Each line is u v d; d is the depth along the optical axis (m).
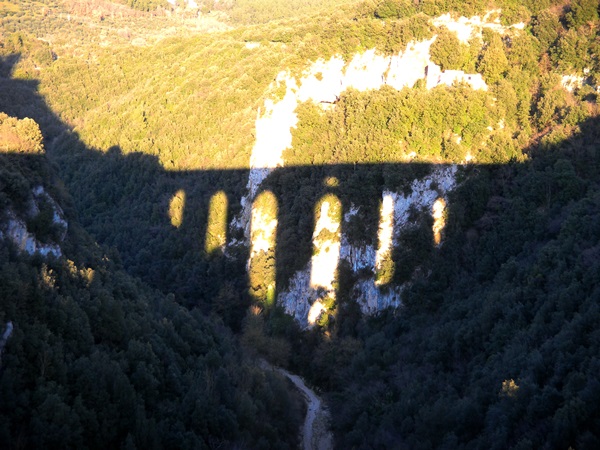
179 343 55.66
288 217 81.75
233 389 52.34
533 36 76.19
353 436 53.06
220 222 91.12
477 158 68.12
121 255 94.25
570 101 67.81
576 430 34.16
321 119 87.06
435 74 79.44
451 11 83.38
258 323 74.88
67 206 62.72
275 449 51.62
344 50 89.25
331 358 68.00
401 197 69.75
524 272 53.50
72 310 45.00
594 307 40.69
